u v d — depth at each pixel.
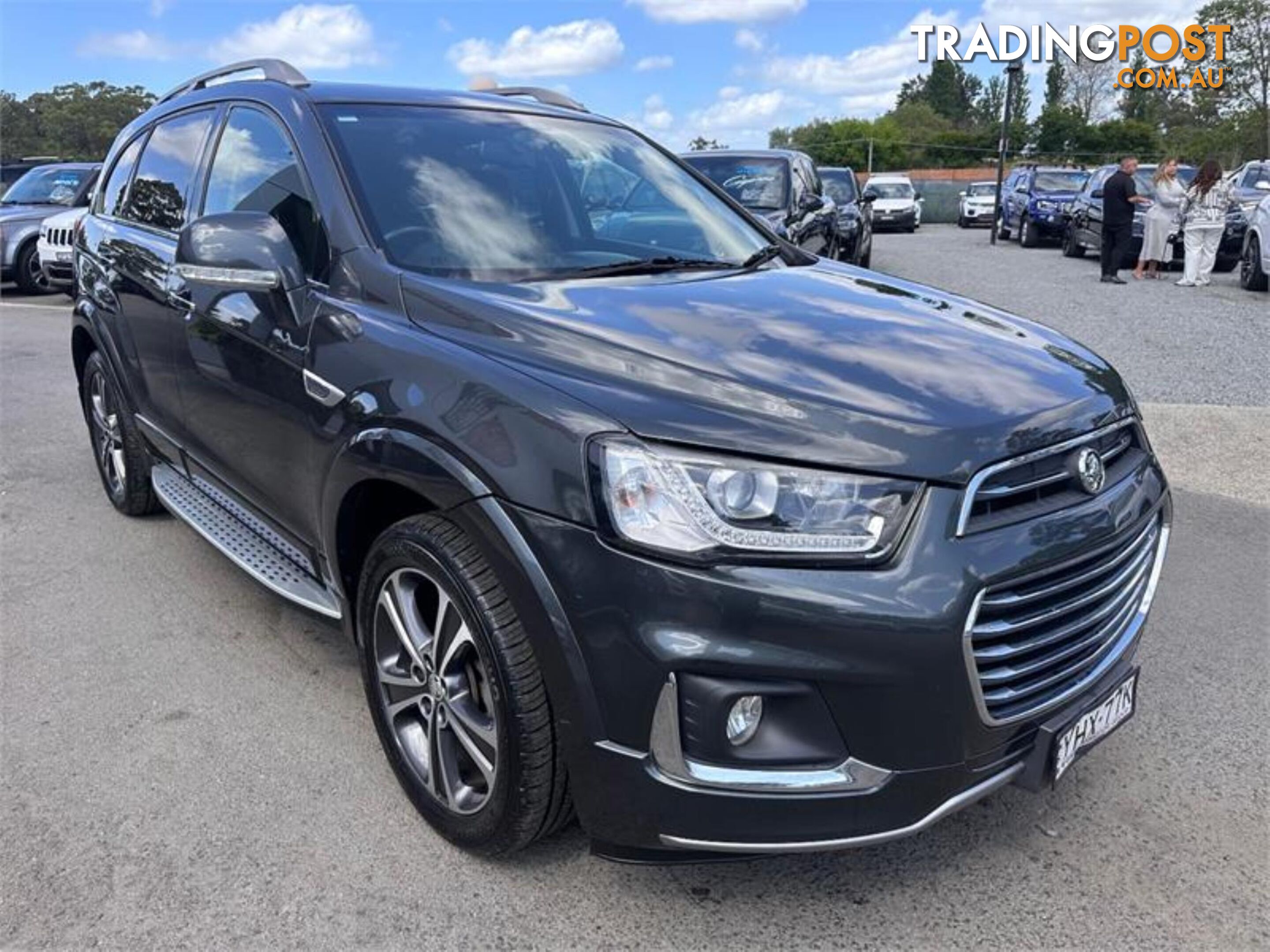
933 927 2.43
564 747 2.27
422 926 2.42
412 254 3.01
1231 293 12.98
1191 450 6.24
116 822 2.78
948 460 2.17
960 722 2.15
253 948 2.34
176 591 4.27
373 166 3.24
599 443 2.18
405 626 2.67
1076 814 2.86
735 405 2.22
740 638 2.06
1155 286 13.77
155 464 4.68
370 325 2.79
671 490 2.11
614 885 2.55
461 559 2.38
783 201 9.69
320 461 2.89
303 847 2.68
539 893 2.52
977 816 2.85
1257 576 4.51
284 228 3.30
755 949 2.36
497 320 2.62
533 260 3.19
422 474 2.45
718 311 2.80
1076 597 2.37
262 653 3.75
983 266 16.64
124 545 4.79
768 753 2.12
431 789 2.69
